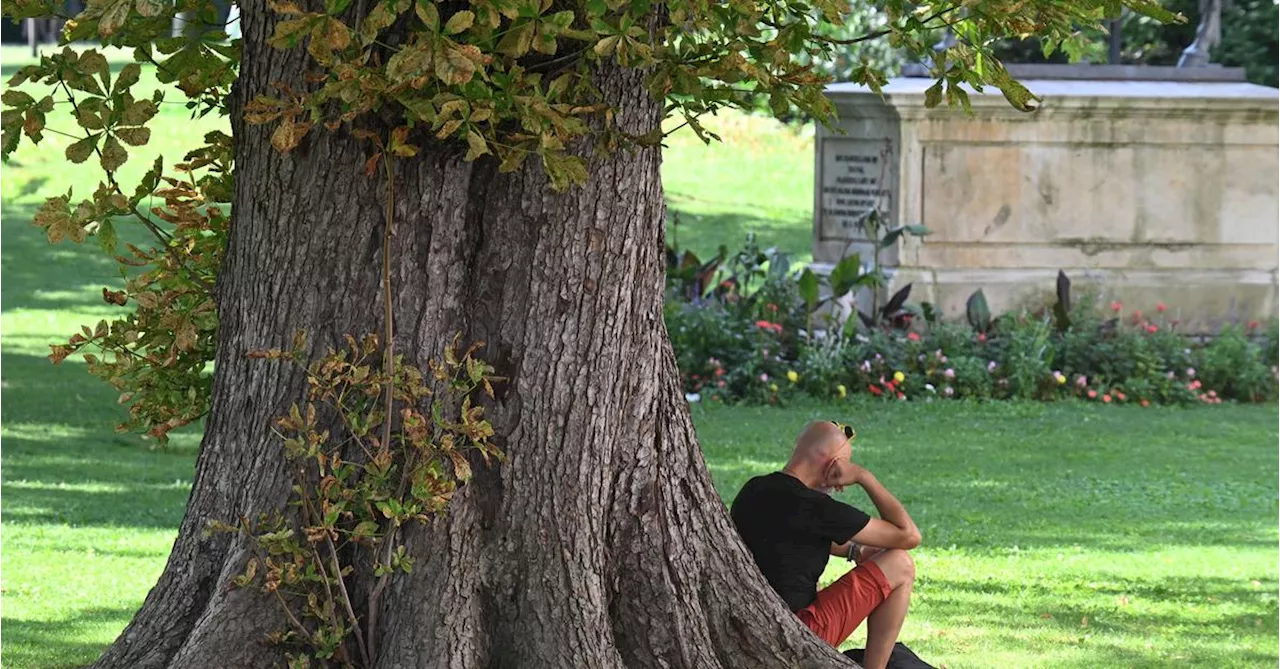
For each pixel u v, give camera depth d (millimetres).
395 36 8516
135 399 10305
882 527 10688
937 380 27750
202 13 9281
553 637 8969
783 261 30141
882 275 29219
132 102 8523
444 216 8977
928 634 13898
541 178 8984
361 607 9109
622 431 9297
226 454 9352
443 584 8969
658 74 8469
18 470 20984
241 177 9312
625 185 9117
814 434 11000
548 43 7777
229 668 8883
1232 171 31312
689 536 9500
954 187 30141
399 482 8961
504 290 9055
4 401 26156
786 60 8664
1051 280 30531
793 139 62031
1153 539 18188
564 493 9109
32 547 16656
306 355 9031
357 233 8969
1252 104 30781
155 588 9477
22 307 36625
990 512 19406
